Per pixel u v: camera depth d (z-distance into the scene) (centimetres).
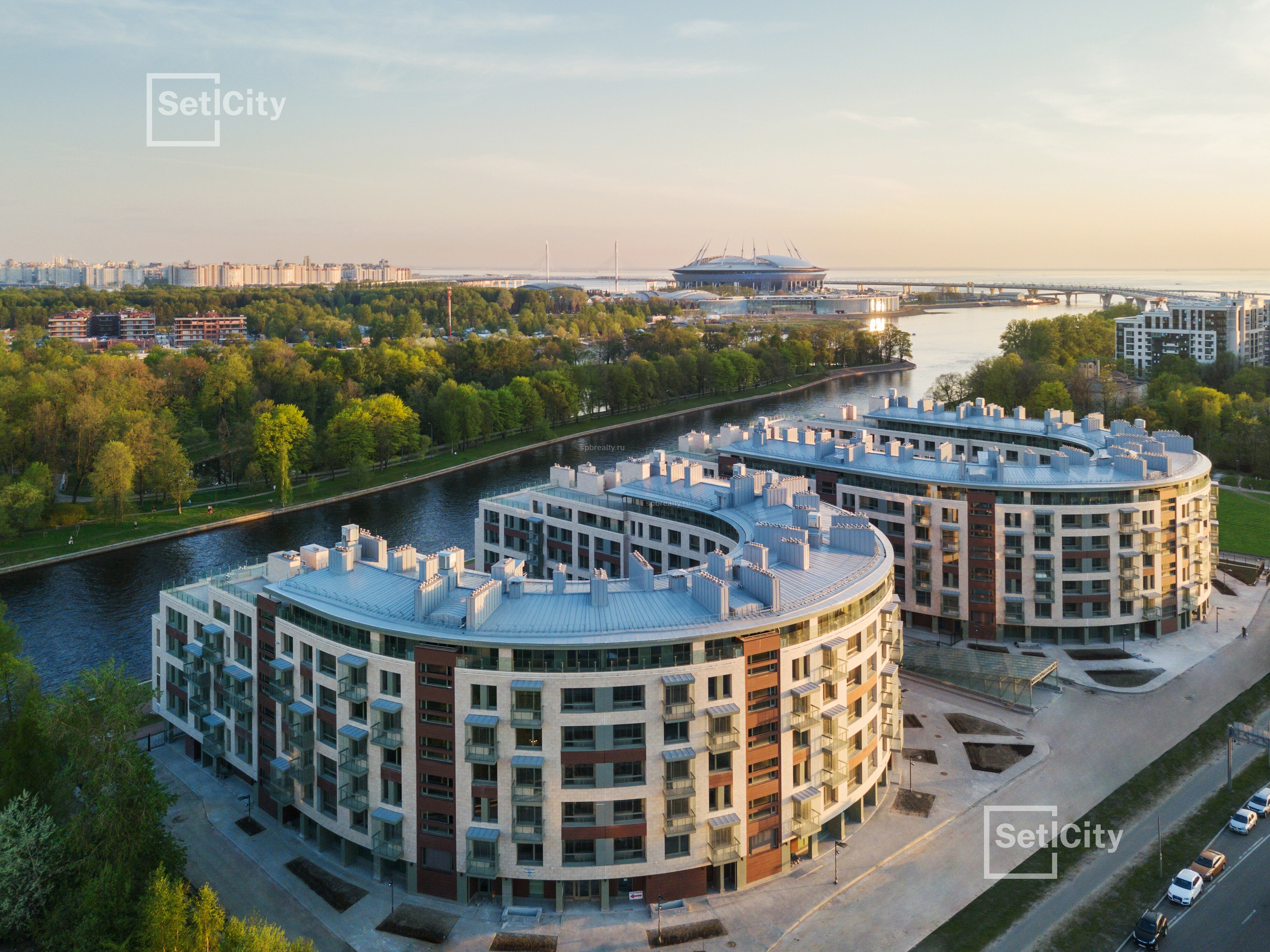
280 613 11781
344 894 10612
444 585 11081
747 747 10544
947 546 17850
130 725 10475
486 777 10281
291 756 11688
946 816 12038
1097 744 13850
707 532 16175
